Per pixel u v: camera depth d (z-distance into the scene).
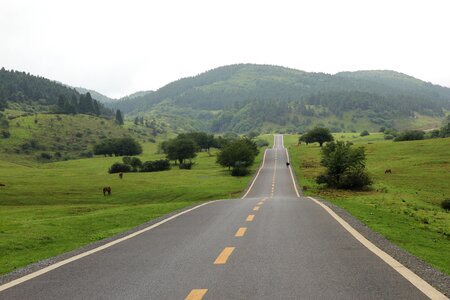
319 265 9.20
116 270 9.39
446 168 82.75
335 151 57.78
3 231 18.58
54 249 14.00
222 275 8.47
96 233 17.80
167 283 8.01
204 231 15.41
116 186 79.25
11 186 75.88
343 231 14.58
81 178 96.19
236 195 57.75
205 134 190.88
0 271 10.62
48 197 64.12
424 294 6.88
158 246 12.45
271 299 6.71
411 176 73.81
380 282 7.70
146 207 29.98
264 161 128.00
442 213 33.81
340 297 6.75
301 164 113.69
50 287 8.13
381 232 15.71
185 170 118.06
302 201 31.44
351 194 49.16
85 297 7.29
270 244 12.07
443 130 186.88
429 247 13.44
